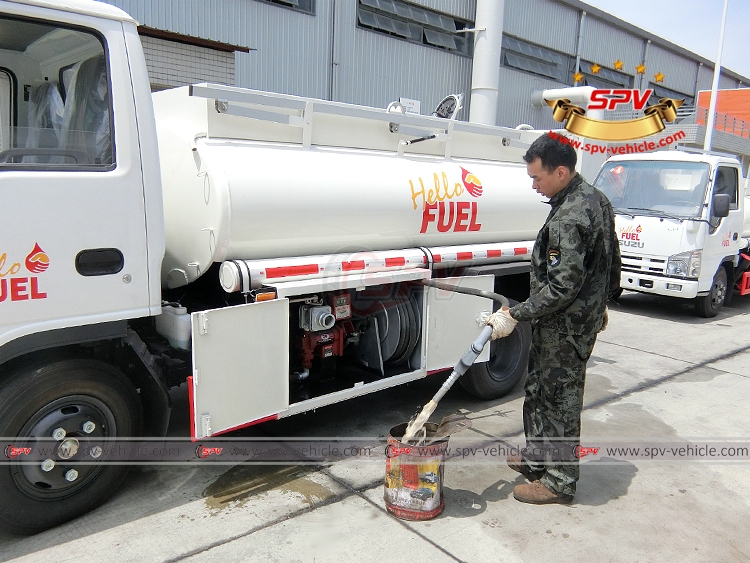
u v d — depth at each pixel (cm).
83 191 250
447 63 1388
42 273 242
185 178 313
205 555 259
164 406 295
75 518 283
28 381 249
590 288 288
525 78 1596
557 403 303
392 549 269
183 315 293
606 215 290
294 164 332
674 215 757
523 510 308
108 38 255
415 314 387
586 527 294
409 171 395
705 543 284
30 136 245
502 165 481
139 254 271
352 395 354
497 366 468
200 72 804
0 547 261
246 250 312
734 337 707
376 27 1209
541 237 298
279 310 305
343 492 318
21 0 231
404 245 398
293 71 1065
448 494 323
